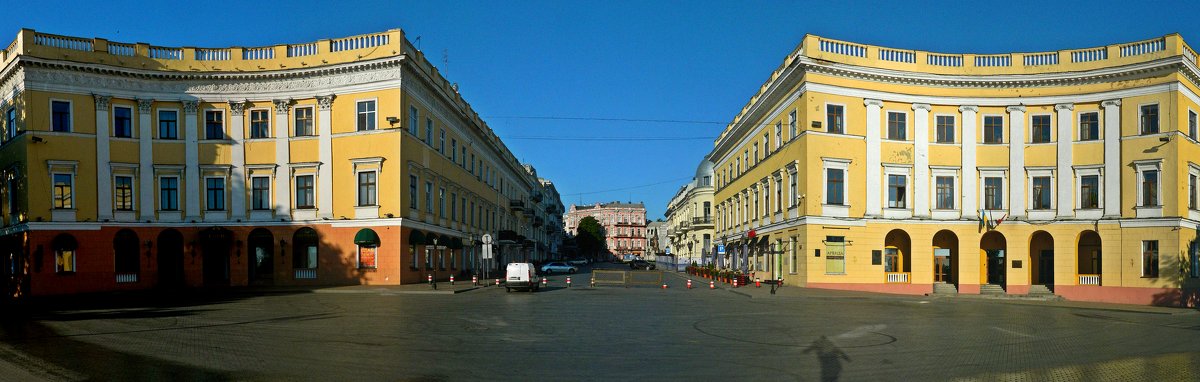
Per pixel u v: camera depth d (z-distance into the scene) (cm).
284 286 3678
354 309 2288
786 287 3831
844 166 3781
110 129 3666
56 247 3528
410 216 3859
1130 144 3597
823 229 3734
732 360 1285
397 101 3703
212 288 3628
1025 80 3781
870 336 1669
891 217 3819
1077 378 1138
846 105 3803
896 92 3856
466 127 5184
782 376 1132
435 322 1878
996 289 3822
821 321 2027
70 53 3591
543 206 11319
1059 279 3719
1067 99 3762
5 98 3809
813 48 3766
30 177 3506
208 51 3803
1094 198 3703
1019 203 3806
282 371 1132
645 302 2742
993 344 1552
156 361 1220
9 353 1307
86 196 3603
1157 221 3488
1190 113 3647
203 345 1419
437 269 4334
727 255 5834
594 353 1355
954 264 3931
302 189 3806
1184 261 3481
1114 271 3597
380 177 3706
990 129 3878
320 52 3788
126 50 3703
